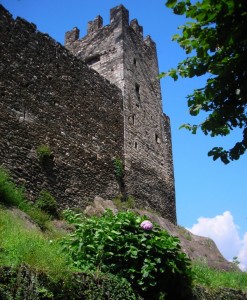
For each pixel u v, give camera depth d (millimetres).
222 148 5375
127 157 17375
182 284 7418
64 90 15016
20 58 13516
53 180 13070
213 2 4816
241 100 5156
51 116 13984
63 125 14398
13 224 8391
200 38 5168
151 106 21016
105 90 17609
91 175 14930
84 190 14273
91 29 22484
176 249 7355
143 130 19500
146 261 6750
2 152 11664
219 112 5363
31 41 14250
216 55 5270
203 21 5016
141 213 16109
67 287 5379
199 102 5480
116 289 6148
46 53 14742
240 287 10492
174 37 5371
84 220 7625
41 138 13234
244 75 5062
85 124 15578
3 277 4762
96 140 15891
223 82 5164
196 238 17859
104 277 6133
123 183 16578
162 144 20859
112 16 21797
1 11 13414
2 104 12242
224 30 4906
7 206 10188
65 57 15672
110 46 20734
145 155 18906
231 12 4805
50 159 13258
